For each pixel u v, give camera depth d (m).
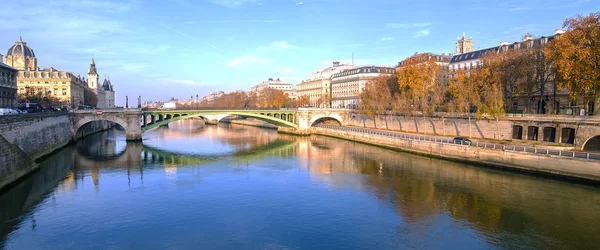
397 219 34.50
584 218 34.12
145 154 73.31
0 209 37.56
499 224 33.06
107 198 41.22
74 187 45.84
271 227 32.78
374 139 84.75
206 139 103.06
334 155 71.12
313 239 30.28
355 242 29.70
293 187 45.84
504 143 64.62
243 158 68.38
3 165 42.56
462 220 34.09
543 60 72.31
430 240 29.97
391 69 170.00
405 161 63.09
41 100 126.19
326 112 118.69
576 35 56.81
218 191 44.09
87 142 91.56
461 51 156.62
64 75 147.25
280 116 116.12
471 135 76.00
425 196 41.41
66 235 31.23
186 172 55.25
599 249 28.17
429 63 93.88
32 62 159.00
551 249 28.25
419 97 90.94
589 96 61.03
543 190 42.53
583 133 54.97
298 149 80.31
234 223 33.75
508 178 48.53
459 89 79.25
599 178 42.25
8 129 50.09
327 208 37.69
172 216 35.50
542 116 62.81
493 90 71.00
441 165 58.84
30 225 33.34
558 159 46.50
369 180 49.16
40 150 63.34
